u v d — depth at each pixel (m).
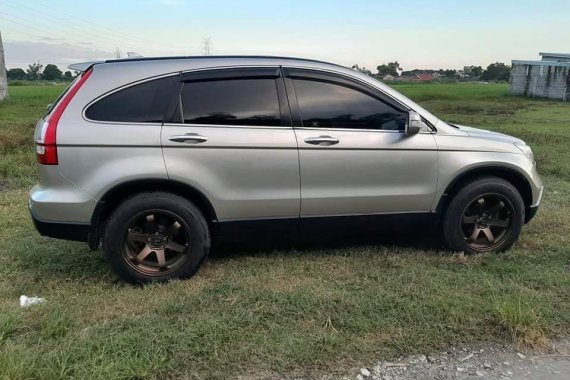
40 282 4.01
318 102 4.11
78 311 3.48
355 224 4.28
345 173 4.11
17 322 3.26
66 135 3.68
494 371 2.88
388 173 4.20
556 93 33.97
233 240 4.13
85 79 3.83
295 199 4.06
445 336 3.17
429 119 4.34
